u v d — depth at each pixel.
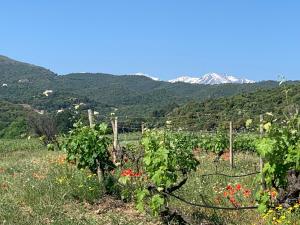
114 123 16.47
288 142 8.91
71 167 15.28
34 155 29.09
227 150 27.42
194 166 13.48
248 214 10.45
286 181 9.13
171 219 10.16
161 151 10.26
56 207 11.47
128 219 10.72
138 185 11.91
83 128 13.55
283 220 8.67
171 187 10.51
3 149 37.44
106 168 13.43
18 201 12.27
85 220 10.52
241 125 27.11
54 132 36.81
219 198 11.56
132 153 16.03
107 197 12.45
